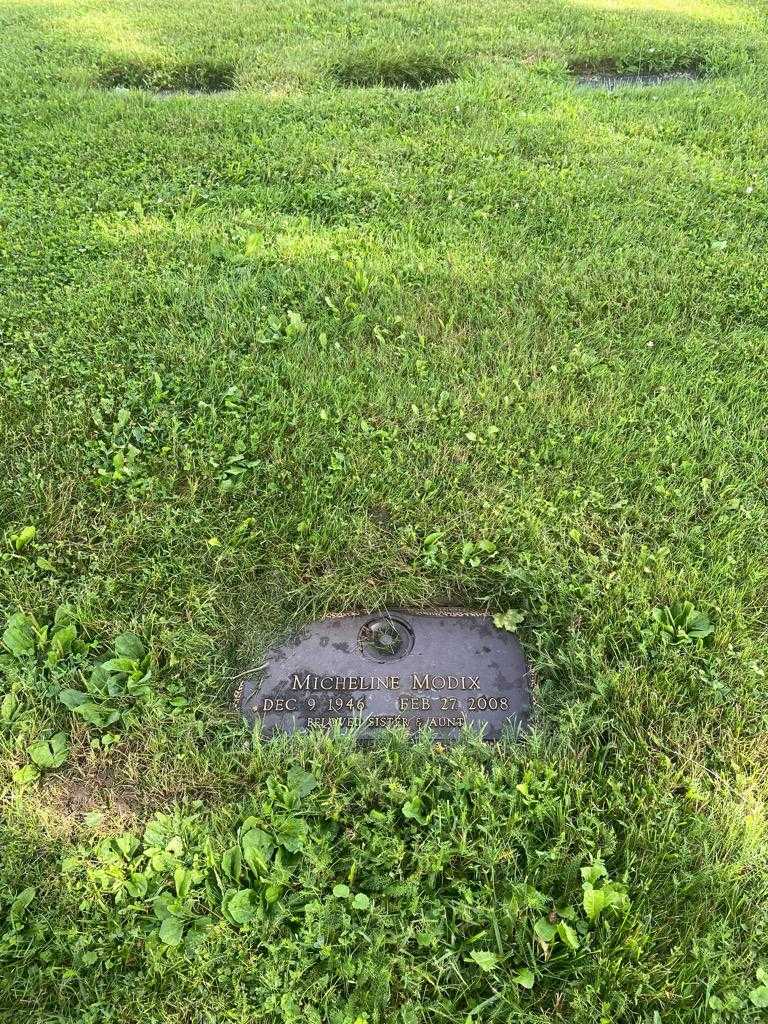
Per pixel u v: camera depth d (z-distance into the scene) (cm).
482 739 237
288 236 427
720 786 225
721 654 253
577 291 393
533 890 201
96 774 232
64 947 194
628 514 295
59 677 246
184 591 273
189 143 514
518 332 371
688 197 474
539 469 307
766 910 202
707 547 283
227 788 228
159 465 307
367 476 304
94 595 264
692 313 389
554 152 517
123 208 455
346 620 269
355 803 223
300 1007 188
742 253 429
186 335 360
